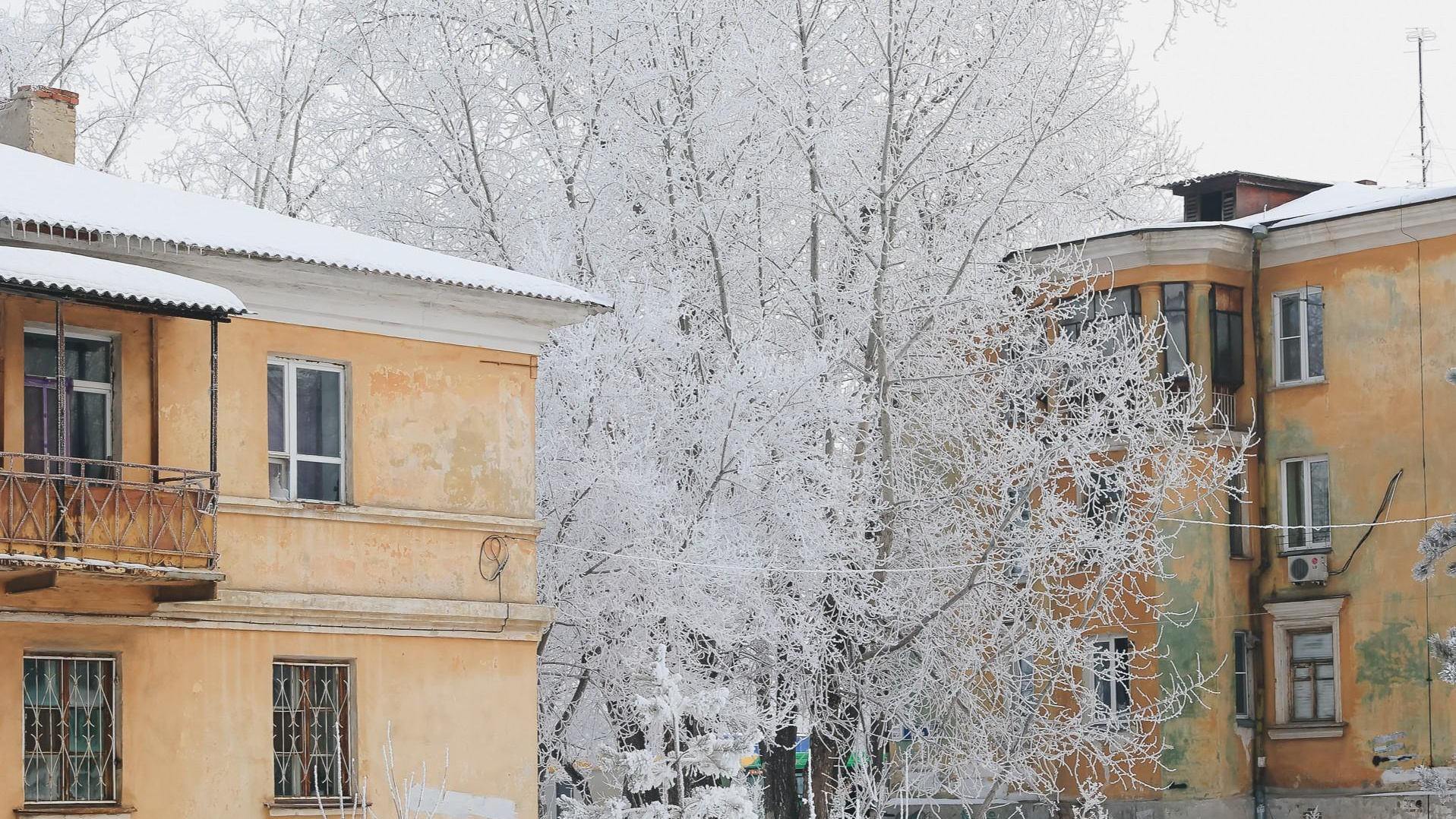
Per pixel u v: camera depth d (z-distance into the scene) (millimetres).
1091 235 36844
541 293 23250
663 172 31406
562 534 27547
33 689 19531
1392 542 34375
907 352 32469
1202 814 34719
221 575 19578
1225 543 35625
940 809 37156
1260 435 36188
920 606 30312
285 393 21797
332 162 34406
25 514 18484
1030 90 32438
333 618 21578
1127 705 35375
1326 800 34562
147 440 20484
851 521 30031
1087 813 33531
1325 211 36094
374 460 22312
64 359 18797
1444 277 34094
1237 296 36344
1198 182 39625
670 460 28703
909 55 31750
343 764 21594
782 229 32938
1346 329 35281
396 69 33031
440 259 23266
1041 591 33844
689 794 28297
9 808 19078
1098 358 31547
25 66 37594
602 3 31438
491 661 22938
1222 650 35312
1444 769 32656
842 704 30109
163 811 20125
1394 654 34125
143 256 20250
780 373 28016
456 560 22781
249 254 20703
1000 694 32281
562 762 28875
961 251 32719
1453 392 33844
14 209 19234
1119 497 31391
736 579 27547
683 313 30578
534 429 23766
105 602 19844
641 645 27219
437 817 22125
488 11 33281
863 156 32438
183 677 20453
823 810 30203
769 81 31188
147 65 37906
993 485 31625
